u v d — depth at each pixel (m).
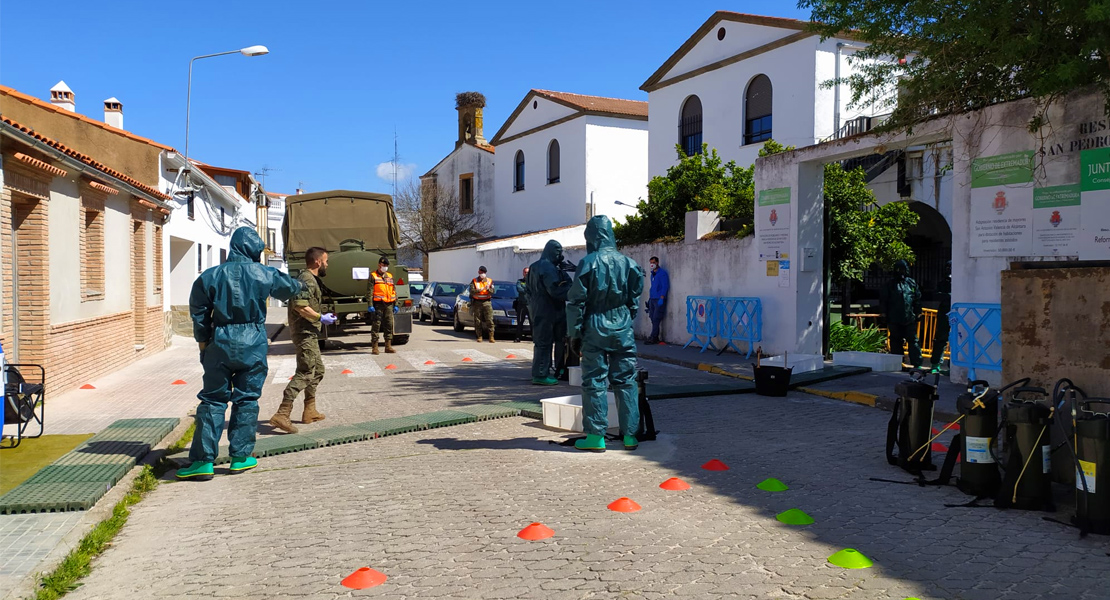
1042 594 3.89
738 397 10.51
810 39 21.81
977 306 10.32
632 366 7.39
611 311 7.25
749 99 24.25
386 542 4.92
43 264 10.31
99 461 6.82
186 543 5.04
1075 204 9.19
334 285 17.31
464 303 21.75
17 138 8.94
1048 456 5.25
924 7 8.66
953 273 10.77
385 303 16.61
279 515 5.58
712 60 25.48
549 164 36.97
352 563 4.56
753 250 14.89
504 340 20.17
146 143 18.25
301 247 19.36
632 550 4.63
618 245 19.88
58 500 5.62
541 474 6.53
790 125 22.53
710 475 6.40
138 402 10.43
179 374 13.48
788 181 13.92
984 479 5.56
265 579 4.36
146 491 6.30
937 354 13.13
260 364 6.82
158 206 16.83
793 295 13.88
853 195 16.02
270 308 39.62
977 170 10.34
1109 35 7.66
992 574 4.16
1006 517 5.14
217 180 28.55
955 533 4.84
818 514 5.29
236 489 6.32
